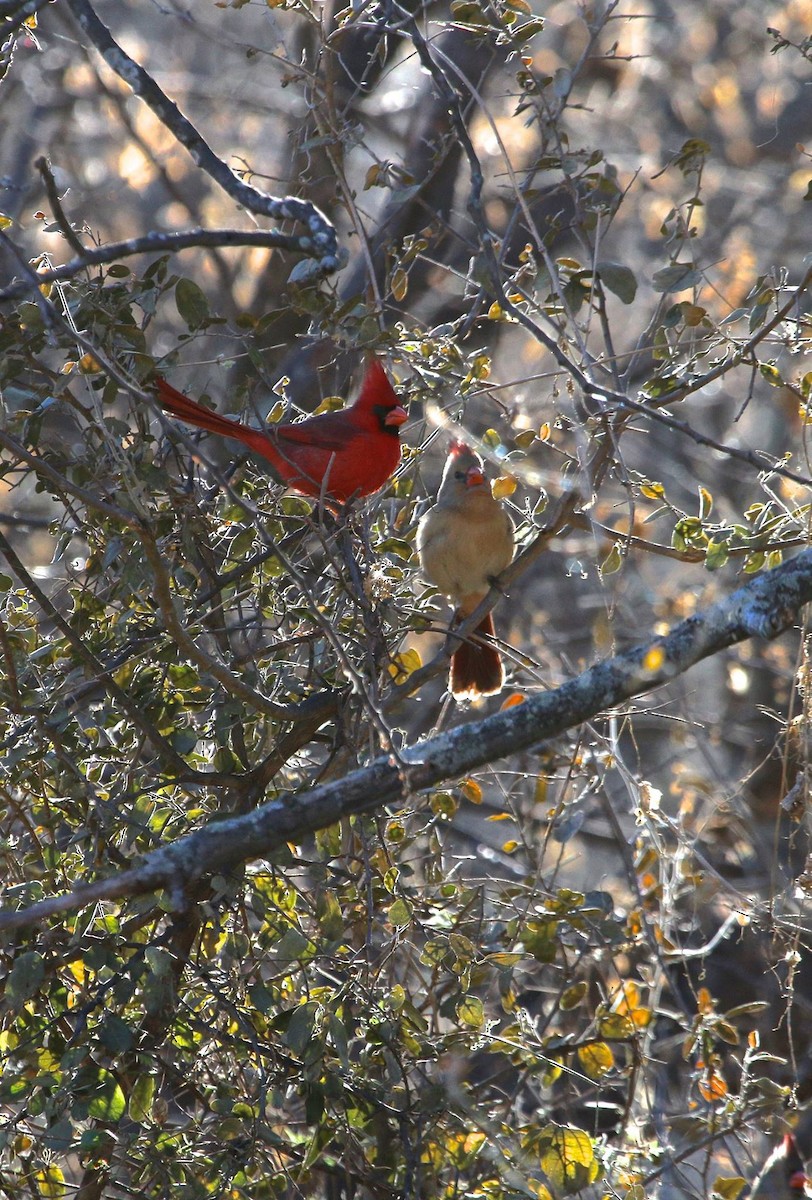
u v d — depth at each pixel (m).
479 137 14.84
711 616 6.17
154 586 6.54
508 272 9.19
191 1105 8.18
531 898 7.75
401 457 8.91
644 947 8.92
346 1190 7.23
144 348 7.49
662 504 9.63
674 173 17.05
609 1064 7.58
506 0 8.02
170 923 7.79
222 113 17.30
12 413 7.37
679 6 18.36
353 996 7.27
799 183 15.88
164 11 9.51
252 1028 6.99
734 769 12.52
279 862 6.85
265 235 5.82
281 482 8.27
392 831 7.99
